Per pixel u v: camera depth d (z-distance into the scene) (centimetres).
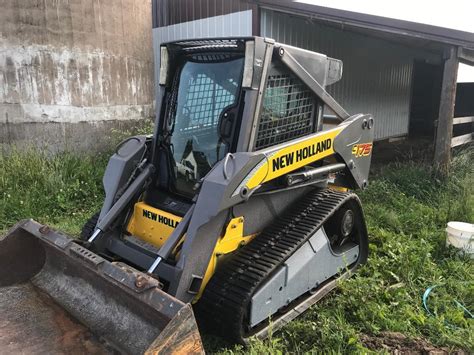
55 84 669
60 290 282
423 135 1434
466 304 350
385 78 1184
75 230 482
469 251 429
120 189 324
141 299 213
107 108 743
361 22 651
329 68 359
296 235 308
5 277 290
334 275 365
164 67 329
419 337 303
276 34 780
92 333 248
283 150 295
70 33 675
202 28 856
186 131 319
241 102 286
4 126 629
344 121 375
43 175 579
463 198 562
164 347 186
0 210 511
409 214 539
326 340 288
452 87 655
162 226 300
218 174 264
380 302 340
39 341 244
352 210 379
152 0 962
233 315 262
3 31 610
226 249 284
